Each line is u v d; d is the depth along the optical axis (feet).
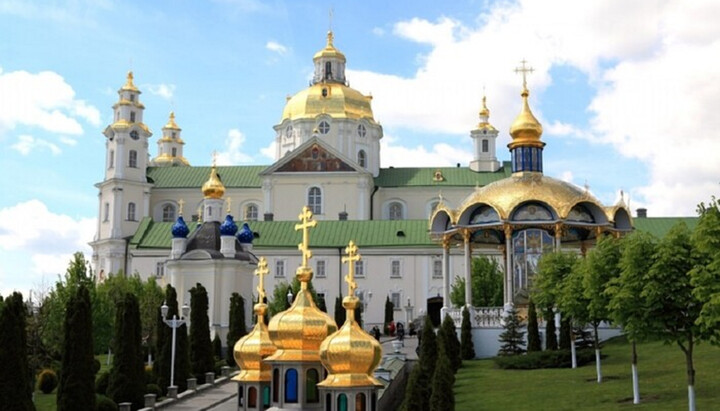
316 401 78.69
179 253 270.67
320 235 367.86
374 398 76.64
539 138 206.80
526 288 196.95
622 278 100.17
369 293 338.34
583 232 212.02
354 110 435.94
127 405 140.36
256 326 89.61
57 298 225.15
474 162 443.32
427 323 115.44
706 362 144.56
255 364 87.15
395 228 368.27
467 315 195.31
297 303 80.79
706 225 84.38
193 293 186.60
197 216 431.84
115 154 422.00
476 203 201.26
